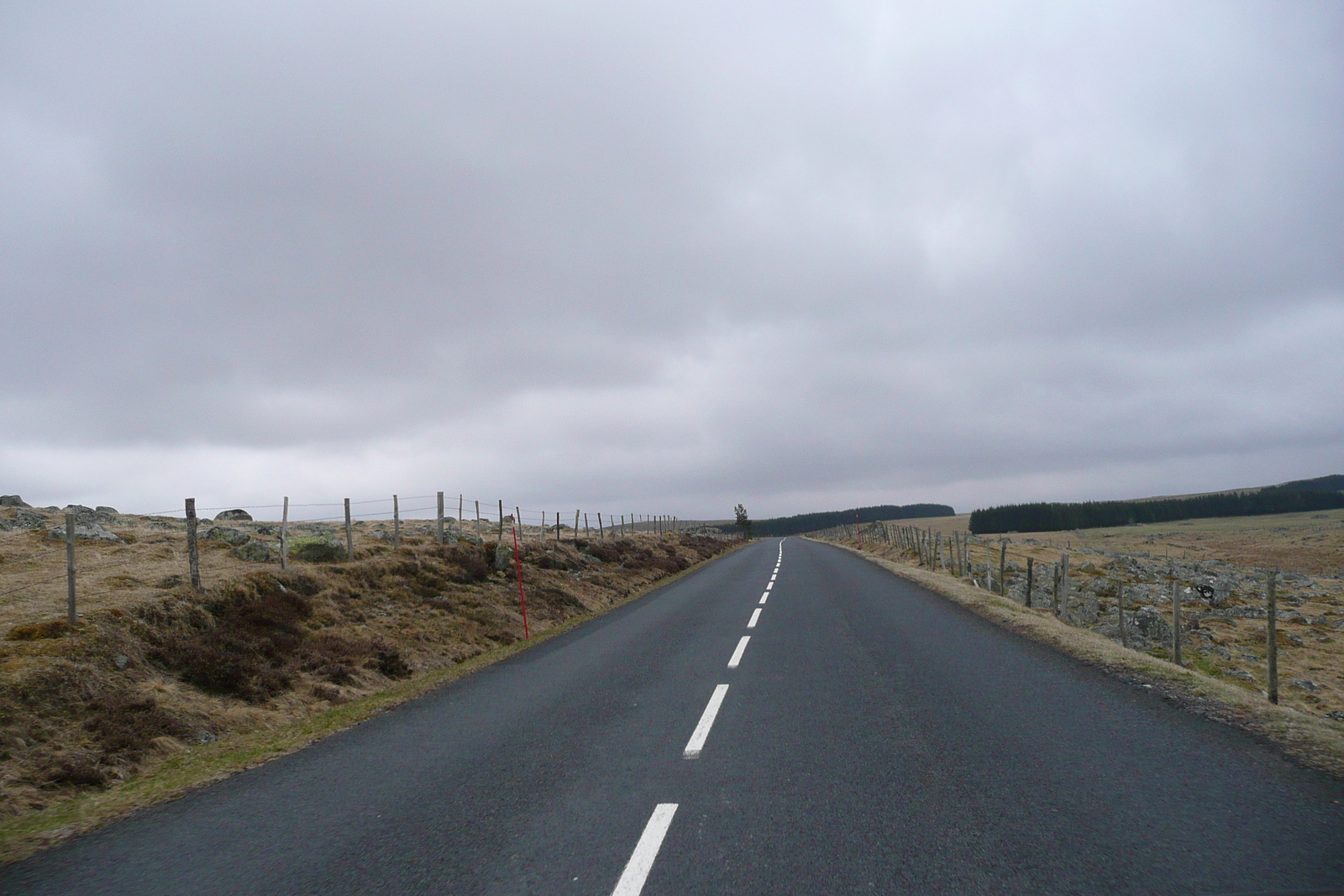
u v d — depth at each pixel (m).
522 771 6.60
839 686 9.45
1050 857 4.29
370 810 5.82
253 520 35.16
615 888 4.17
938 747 6.62
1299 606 31.64
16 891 4.70
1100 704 7.98
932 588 23.00
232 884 4.58
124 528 22.48
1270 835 4.50
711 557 60.16
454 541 26.22
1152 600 31.77
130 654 11.09
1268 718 7.20
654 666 11.70
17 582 14.01
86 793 7.79
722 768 6.30
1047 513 162.00
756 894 3.99
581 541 36.16
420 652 15.59
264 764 7.51
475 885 4.34
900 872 4.18
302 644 13.90
